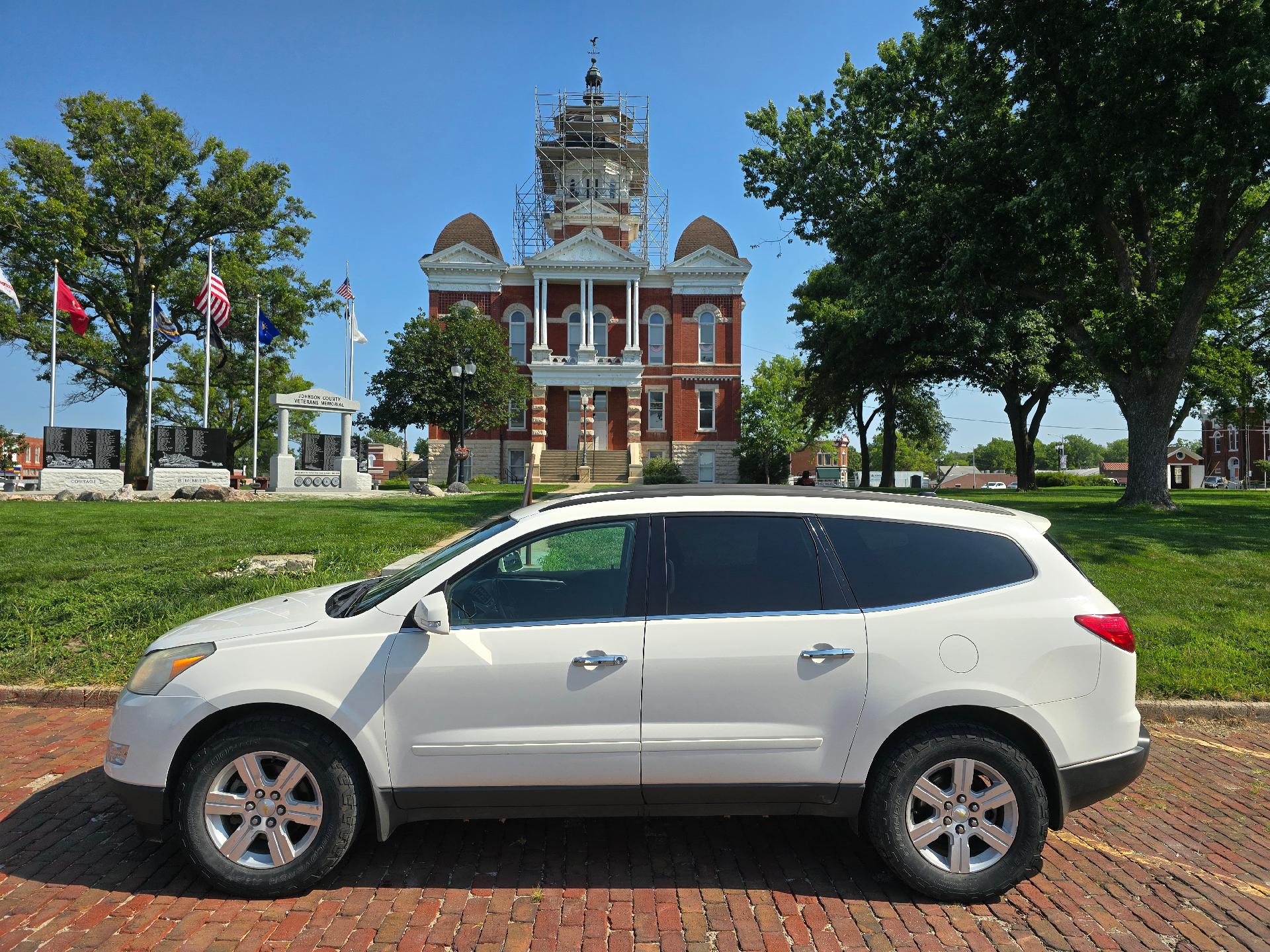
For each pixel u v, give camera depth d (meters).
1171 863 4.02
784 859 4.00
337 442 29.30
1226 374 33.31
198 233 36.09
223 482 25.45
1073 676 3.67
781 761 3.61
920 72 18.86
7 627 7.35
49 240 32.19
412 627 3.64
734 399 47.84
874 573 3.79
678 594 3.73
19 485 28.72
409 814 3.65
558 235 51.34
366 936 3.28
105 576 9.33
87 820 4.32
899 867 3.59
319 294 40.22
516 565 3.86
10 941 3.19
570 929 3.35
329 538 12.97
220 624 3.90
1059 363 33.31
